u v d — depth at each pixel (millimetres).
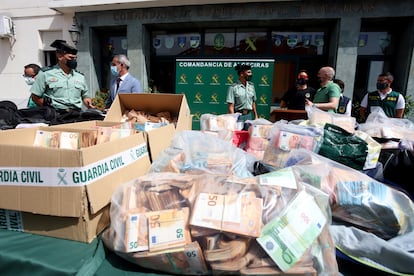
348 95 4238
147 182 773
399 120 1364
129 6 4680
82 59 5176
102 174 773
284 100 3324
